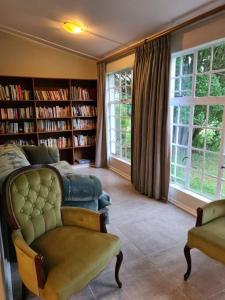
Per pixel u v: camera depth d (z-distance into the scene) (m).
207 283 1.83
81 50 4.66
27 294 1.71
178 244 2.35
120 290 1.77
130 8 2.73
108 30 3.46
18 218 1.61
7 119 4.54
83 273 1.39
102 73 4.88
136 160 3.74
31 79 4.62
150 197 3.51
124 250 2.25
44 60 4.81
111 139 5.21
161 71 3.05
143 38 3.55
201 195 2.99
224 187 2.70
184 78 3.11
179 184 3.36
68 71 5.05
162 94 3.08
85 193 2.22
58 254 1.50
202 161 2.96
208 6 2.38
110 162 5.21
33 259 1.30
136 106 3.62
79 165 5.32
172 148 3.42
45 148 3.97
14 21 3.71
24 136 4.87
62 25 3.58
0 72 4.54
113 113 5.04
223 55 2.57
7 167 2.22
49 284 1.30
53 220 1.82
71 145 5.21
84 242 1.62
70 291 1.32
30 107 4.70
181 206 3.18
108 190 3.83
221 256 1.58
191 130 3.06
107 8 2.83
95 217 1.76
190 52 2.92
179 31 2.87
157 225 2.72
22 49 4.61
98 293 1.75
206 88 2.82
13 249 1.96
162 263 2.07
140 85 3.48
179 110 3.25
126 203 3.32
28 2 3.00
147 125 3.41
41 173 1.80
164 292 1.75
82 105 5.21
